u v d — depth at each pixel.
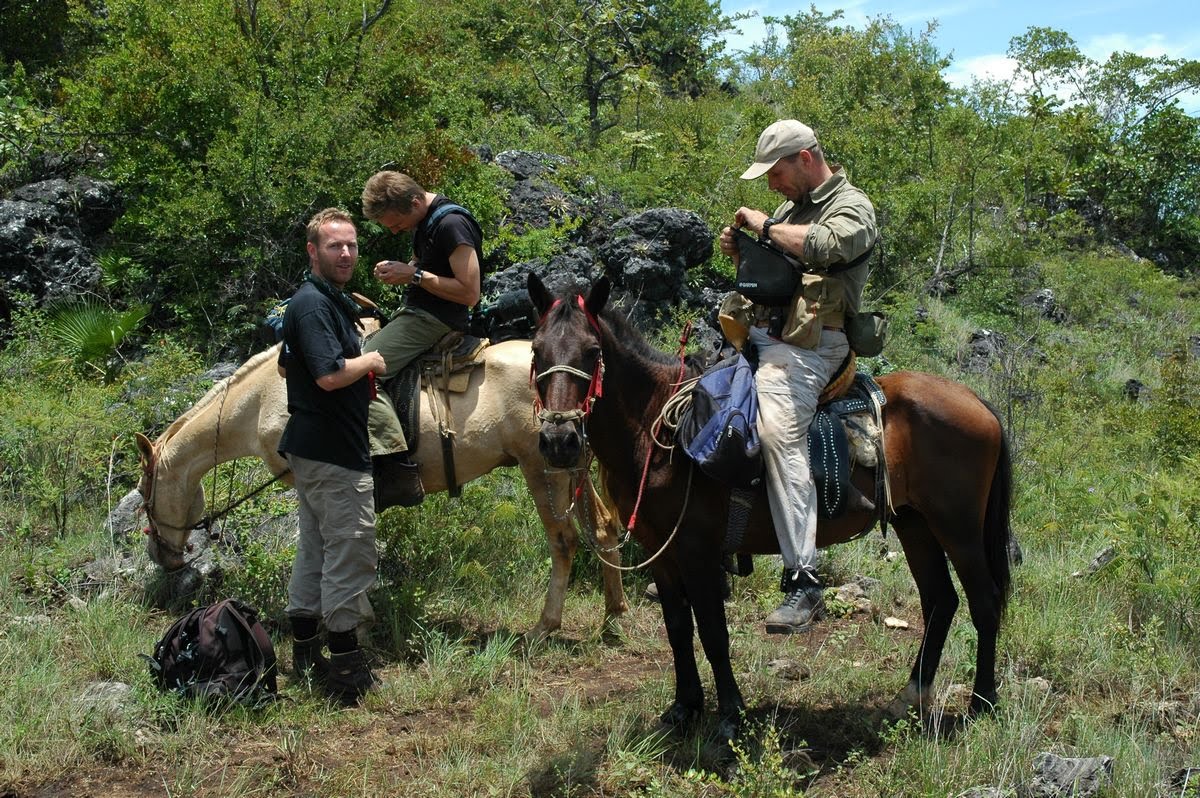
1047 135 21.56
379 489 5.78
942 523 4.86
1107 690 5.27
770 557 7.10
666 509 4.61
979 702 4.89
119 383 9.13
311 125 10.80
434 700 5.25
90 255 11.09
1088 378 12.39
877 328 4.70
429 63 13.54
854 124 18.22
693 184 14.25
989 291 16.09
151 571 6.43
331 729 4.96
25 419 7.64
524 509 7.43
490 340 6.40
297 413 5.14
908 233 16.42
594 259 11.56
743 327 4.73
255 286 10.73
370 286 10.82
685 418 4.53
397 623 5.98
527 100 19.34
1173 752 4.55
